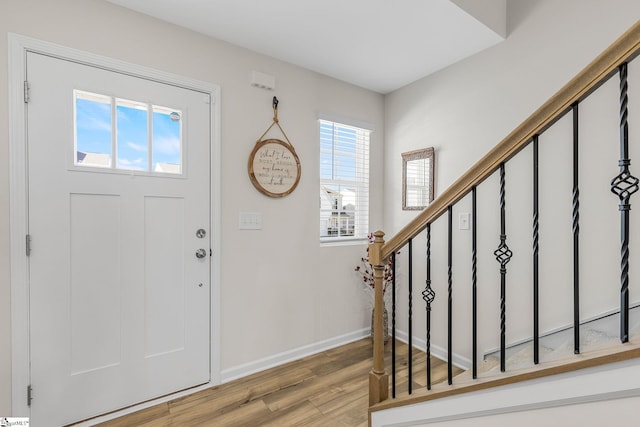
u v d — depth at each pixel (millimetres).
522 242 1974
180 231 1928
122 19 1729
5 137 1451
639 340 795
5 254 1458
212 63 2025
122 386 1750
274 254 2316
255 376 2162
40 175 1527
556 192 1820
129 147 1770
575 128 879
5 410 1463
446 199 1245
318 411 1786
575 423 835
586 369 812
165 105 1865
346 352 2555
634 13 1550
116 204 1729
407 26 1911
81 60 1619
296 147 2416
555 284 1821
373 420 1535
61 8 1567
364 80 2678
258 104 2223
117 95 1721
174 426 1646
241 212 2156
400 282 2814
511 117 2033
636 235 1539
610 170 1624
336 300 2676
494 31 1971
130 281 1773
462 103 2324
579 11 1730
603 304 1636
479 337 2213
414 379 2133
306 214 2484
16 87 1469
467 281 2277
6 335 1461
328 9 1750
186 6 1726
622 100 784
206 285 2023
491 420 1044
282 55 2264
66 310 1597
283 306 2363
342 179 2799
